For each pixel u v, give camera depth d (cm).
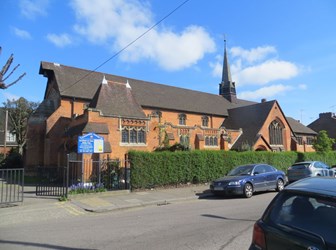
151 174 1742
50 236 772
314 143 3562
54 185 1869
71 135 2355
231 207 1209
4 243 715
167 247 652
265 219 386
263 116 3841
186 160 1914
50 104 3238
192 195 1577
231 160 2170
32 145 3050
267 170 1716
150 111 3553
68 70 3353
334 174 2303
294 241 331
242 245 656
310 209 352
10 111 4934
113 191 1580
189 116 3956
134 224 902
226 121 4319
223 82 5259
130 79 3916
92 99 2816
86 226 891
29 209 1196
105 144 2145
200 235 750
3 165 3525
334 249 299
